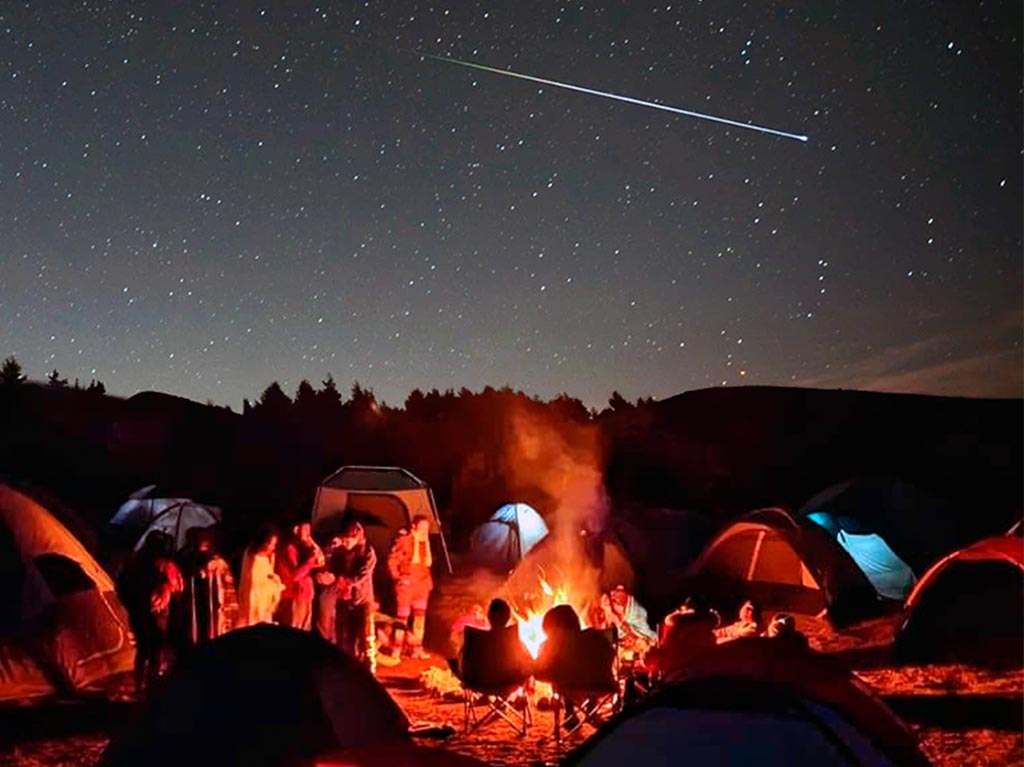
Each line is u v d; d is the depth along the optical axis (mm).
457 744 9469
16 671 11375
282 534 13609
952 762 8672
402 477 19688
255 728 6508
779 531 18000
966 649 13906
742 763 5117
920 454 49781
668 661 9117
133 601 11133
